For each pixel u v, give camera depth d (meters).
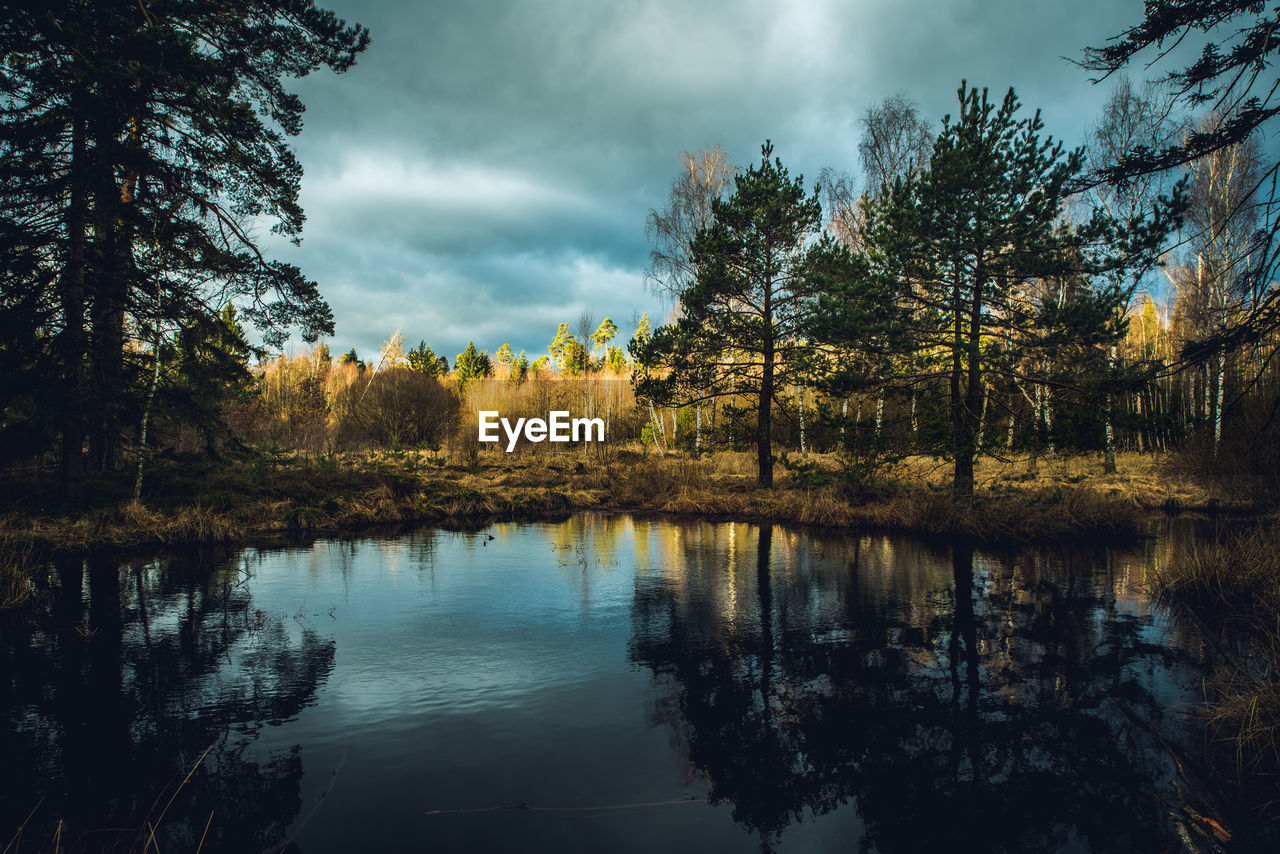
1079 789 3.70
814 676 5.46
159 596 8.12
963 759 4.06
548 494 18.62
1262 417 16.23
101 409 11.78
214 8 12.91
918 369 15.61
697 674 5.50
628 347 19.45
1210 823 3.36
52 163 11.87
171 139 13.02
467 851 3.05
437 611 7.48
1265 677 4.77
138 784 3.68
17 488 12.84
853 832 3.26
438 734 4.36
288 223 14.73
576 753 4.11
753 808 3.48
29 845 3.08
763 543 12.38
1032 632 6.66
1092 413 13.48
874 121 22.05
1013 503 13.74
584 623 7.01
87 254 12.60
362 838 3.15
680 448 30.30
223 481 15.78
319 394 34.44
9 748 4.11
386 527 14.48
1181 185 11.78
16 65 10.84
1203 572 8.16
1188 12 5.43
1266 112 5.40
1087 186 6.41
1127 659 5.86
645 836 3.20
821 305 15.77
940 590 8.52
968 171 13.07
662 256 25.33
